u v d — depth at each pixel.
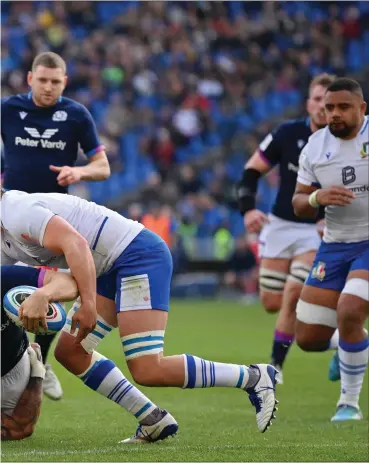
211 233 72.75
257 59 88.81
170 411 25.02
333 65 90.00
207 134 82.69
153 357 18.39
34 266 19.38
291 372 33.66
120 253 18.55
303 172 24.83
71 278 17.05
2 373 18.94
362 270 23.77
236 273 72.25
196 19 92.31
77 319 16.81
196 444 19.14
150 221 69.38
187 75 86.94
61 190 27.97
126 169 78.44
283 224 31.45
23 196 17.72
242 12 93.94
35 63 27.50
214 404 26.33
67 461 16.25
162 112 82.75
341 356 24.22
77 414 24.08
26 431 19.66
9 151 27.77
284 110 86.19
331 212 24.47
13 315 17.30
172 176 78.12
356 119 23.69
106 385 19.20
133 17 90.88
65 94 82.88
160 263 18.67
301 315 25.16
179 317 55.88
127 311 18.47
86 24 90.06
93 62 85.69
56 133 27.69
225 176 77.38
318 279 24.88
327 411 25.45
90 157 28.03
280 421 23.55
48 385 25.72
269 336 45.03
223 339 43.59
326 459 16.97
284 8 94.12
